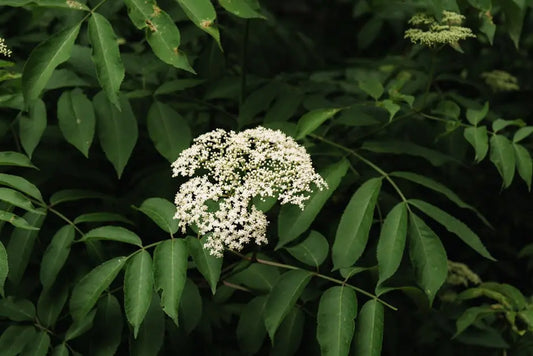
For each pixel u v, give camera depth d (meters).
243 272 2.92
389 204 3.49
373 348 2.40
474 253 4.43
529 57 4.77
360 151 3.53
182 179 3.39
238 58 4.42
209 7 2.49
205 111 3.82
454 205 4.29
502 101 4.50
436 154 3.25
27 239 2.70
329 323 2.41
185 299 2.80
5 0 2.54
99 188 3.52
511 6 3.24
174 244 2.37
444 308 3.45
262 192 2.44
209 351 2.98
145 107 3.49
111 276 2.41
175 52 2.46
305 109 3.77
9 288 2.79
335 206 3.50
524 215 4.48
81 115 2.94
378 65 4.34
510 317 3.23
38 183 3.18
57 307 2.75
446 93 3.91
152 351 2.59
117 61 2.48
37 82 2.48
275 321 2.47
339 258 2.56
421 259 2.56
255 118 3.95
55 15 3.47
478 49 4.40
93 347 2.59
